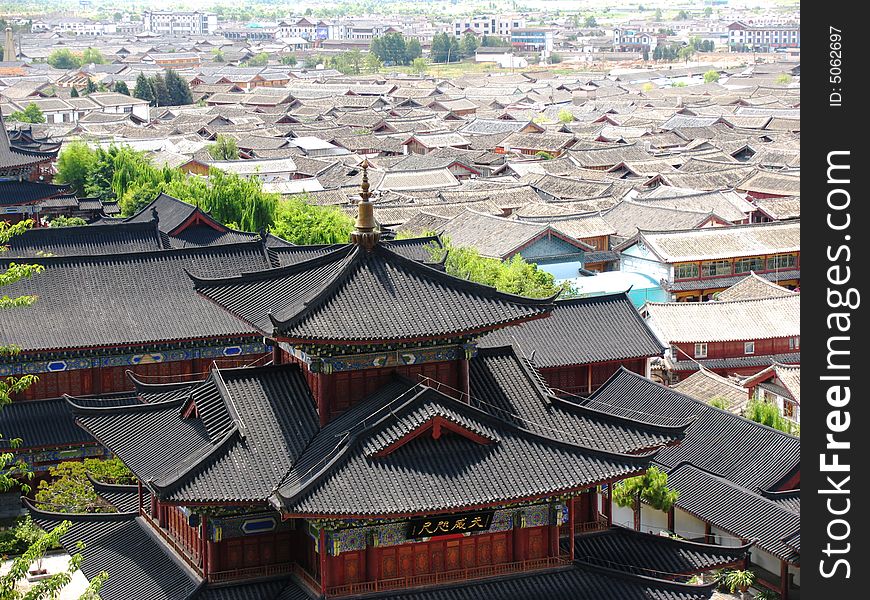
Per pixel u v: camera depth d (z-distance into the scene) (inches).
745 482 3041.3
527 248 6181.1
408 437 2037.4
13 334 3149.6
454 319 2144.4
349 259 2190.0
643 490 2746.1
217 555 2090.3
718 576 2822.3
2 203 4761.3
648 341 3518.7
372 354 2148.1
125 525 2442.2
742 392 3900.1
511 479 2046.0
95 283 3358.8
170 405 2333.9
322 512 1918.1
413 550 2079.2
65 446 3139.8
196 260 3513.8
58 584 1916.8
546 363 3393.2
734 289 5369.1
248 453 2073.1
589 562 2233.0
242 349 3326.8
